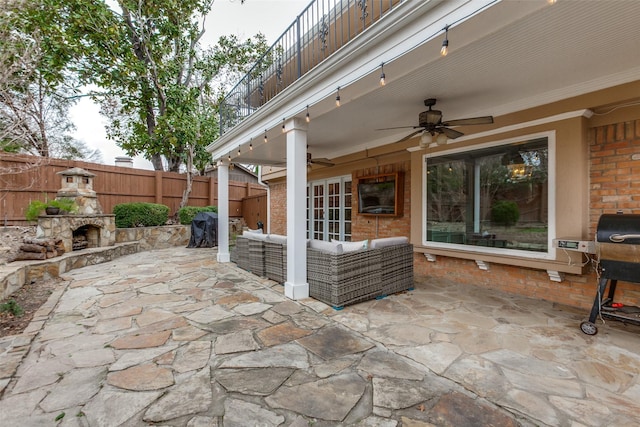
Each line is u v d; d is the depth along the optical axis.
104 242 7.45
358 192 6.62
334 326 3.08
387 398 1.91
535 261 3.74
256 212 12.12
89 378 2.13
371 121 4.61
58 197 7.05
